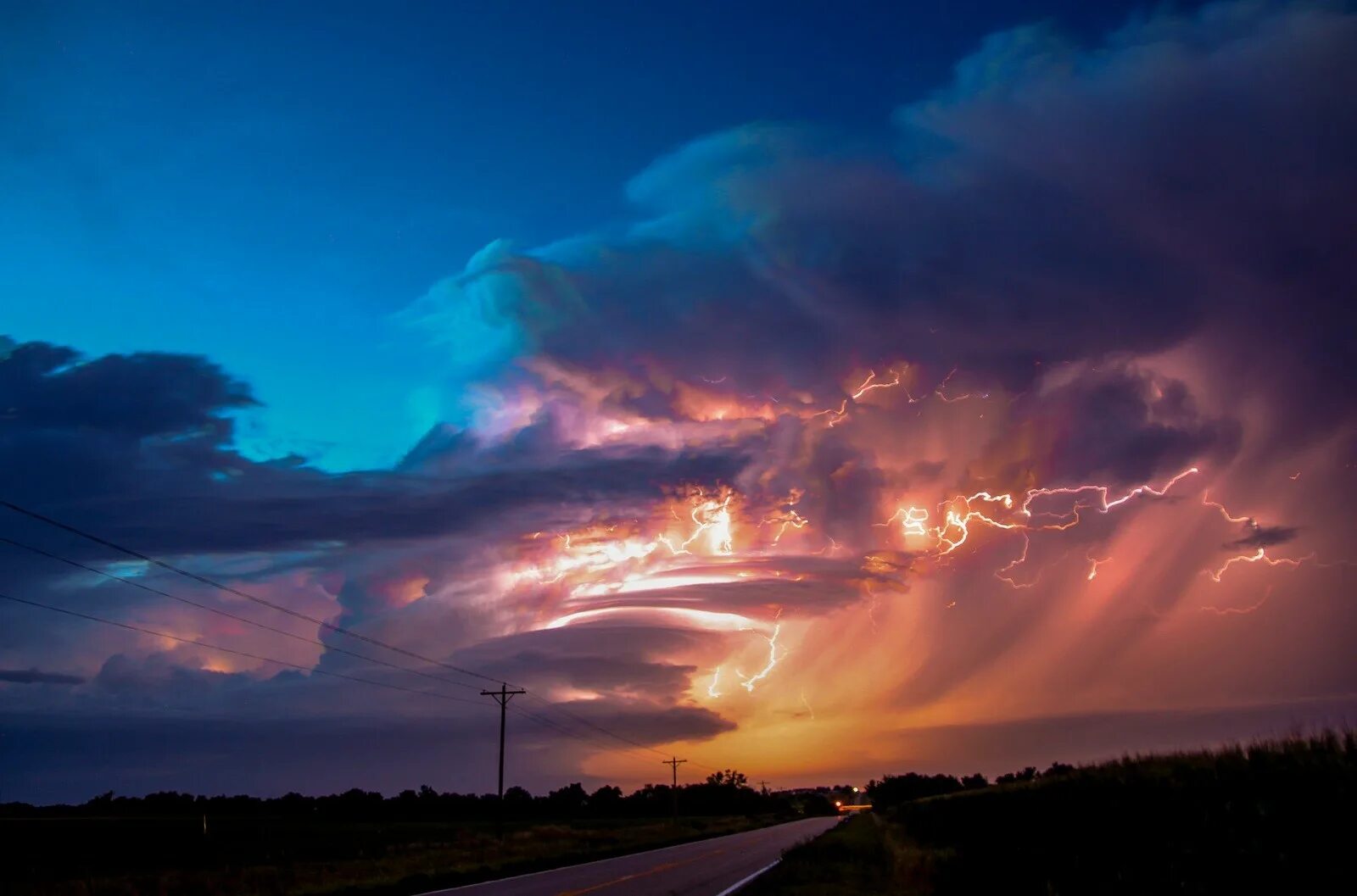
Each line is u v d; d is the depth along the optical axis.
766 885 28.78
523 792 192.38
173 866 44.41
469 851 53.59
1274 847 14.01
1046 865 19.91
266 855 52.72
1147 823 18.52
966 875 22.62
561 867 40.56
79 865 44.19
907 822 60.81
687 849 55.78
